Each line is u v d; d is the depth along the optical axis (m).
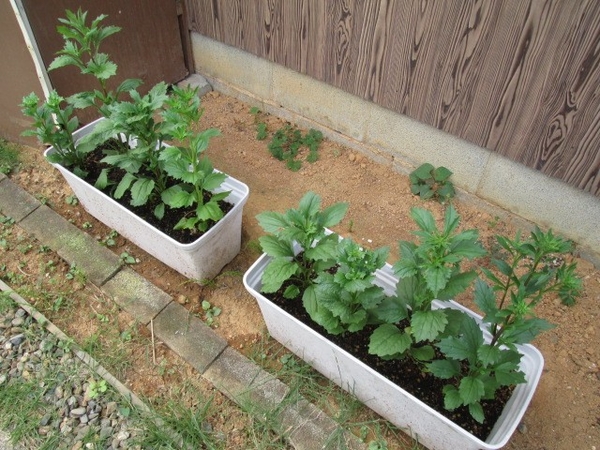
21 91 2.77
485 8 2.03
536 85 2.10
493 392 1.56
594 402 2.00
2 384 2.05
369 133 2.93
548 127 2.17
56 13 2.53
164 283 2.42
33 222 2.63
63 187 2.84
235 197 2.32
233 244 2.40
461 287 1.52
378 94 2.66
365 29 2.45
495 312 1.49
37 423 1.94
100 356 2.13
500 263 1.63
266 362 2.13
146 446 1.87
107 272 2.41
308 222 1.78
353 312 1.70
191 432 1.88
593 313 2.28
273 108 3.30
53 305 2.31
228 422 1.95
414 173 2.78
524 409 1.54
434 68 2.36
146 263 2.50
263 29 2.89
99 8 2.72
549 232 1.53
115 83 3.06
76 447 1.88
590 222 2.35
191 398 2.02
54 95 2.25
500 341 1.49
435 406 1.68
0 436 1.91
